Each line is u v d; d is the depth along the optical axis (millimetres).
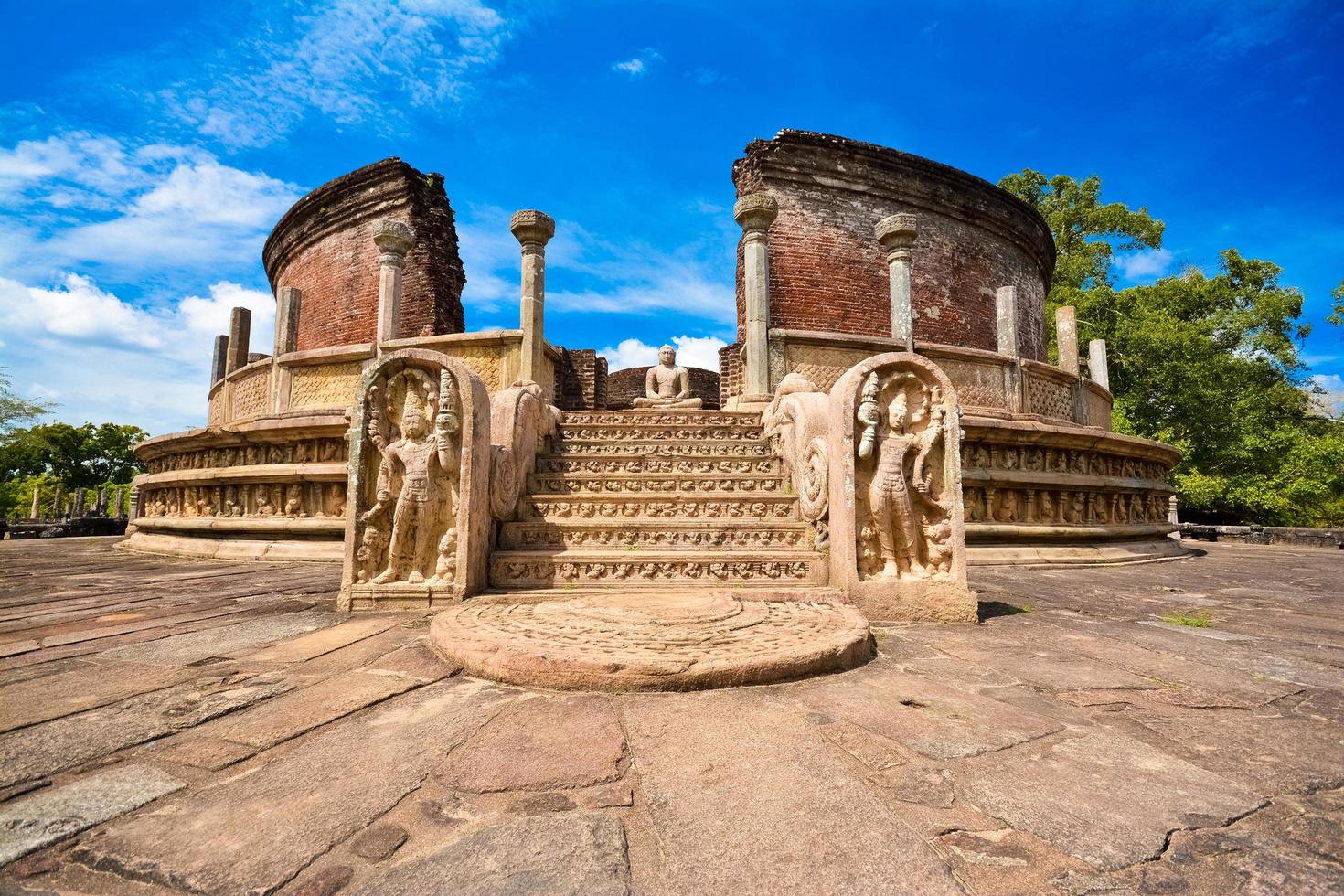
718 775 1898
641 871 1408
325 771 1913
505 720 2359
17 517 28891
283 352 11453
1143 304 24203
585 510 5672
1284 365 25234
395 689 2697
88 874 1390
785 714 2434
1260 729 2324
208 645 3479
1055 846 1511
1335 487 21625
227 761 1982
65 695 2617
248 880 1362
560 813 1668
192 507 10336
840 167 14367
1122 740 2201
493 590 4734
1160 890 1344
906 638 3822
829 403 4875
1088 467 9961
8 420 33562
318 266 16828
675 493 5855
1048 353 24062
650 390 15359
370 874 1392
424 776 1883
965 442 8953
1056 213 28219
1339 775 1929
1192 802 1744
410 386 4801
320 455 8984
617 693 2674
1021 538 8914
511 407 5770
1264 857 1471
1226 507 22156
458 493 4652
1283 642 3766
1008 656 3373
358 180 15539
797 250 14172
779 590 4508
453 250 15836
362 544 4629
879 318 14570
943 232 15539
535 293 9000
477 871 1401
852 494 4449
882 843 1521
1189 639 3824
